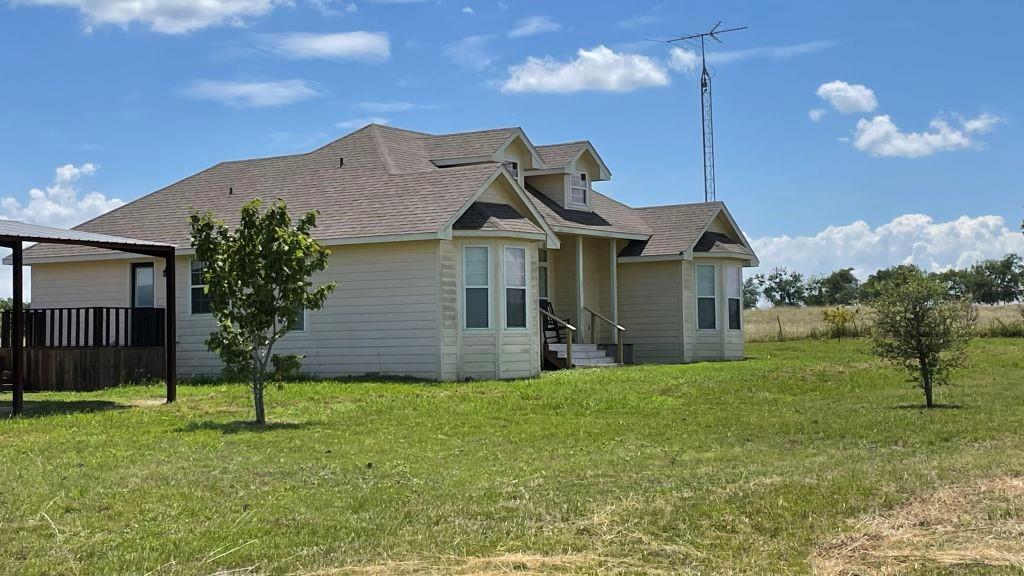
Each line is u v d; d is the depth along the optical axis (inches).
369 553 296.4
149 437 538.6
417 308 887.1
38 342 842.2
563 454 483.8
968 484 369.7
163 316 872.9
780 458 463.2
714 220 1248.2
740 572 274.2
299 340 931.3
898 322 687.7
